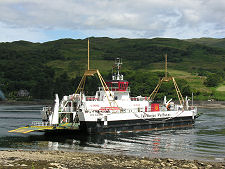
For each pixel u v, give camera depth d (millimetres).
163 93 177250
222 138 54688
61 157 33188
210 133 61312
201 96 180125
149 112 62625
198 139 53375
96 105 57875
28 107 160500
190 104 163750
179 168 29188
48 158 32156
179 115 70000
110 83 62438
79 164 29422
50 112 53500
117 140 50344
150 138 53469
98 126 53312
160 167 29375
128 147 44875
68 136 52750
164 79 76562
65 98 57938
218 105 158750
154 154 40000
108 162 31047
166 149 43812
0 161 29000
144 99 69500
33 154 34406
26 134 55312
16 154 33750
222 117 98375
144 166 29641
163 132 61531
